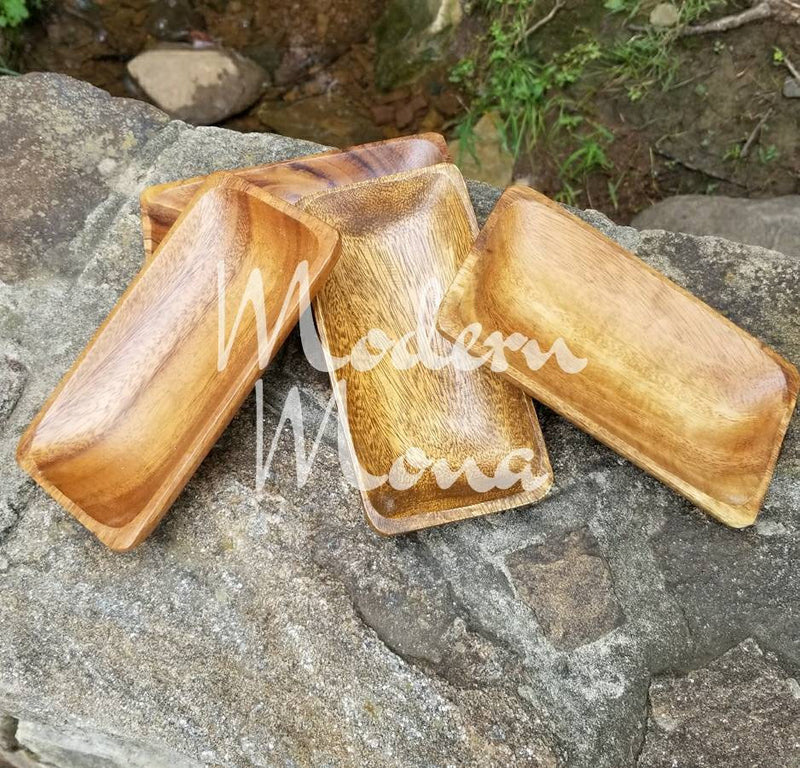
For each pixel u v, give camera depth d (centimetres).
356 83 124
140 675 58
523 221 64
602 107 115
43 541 62
